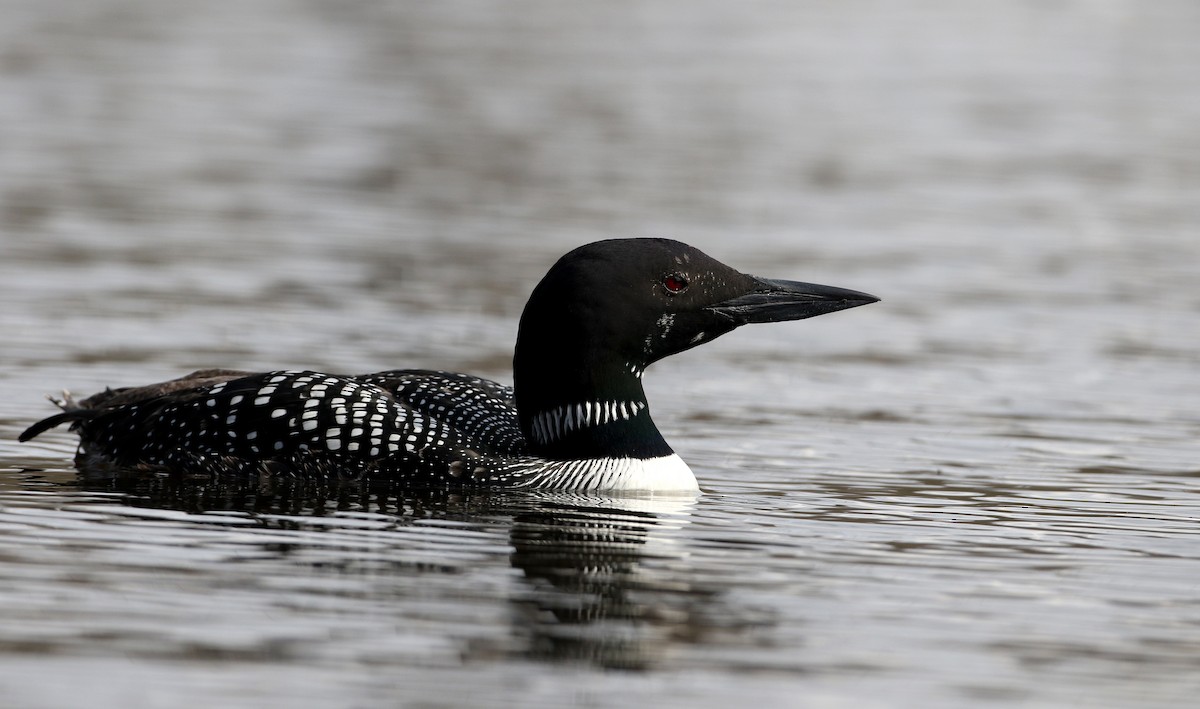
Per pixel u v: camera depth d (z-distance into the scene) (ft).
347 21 114.42
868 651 21.71
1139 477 33.42
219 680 19.77
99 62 95.25
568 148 78.64
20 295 48.49
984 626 22.88
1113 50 111.55
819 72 101.19
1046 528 28.81
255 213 62.69
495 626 22.12
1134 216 67.05
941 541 27.66
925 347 46.93
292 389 31.40
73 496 29.14
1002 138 84.17
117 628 21.47
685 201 67.62
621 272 31.27
